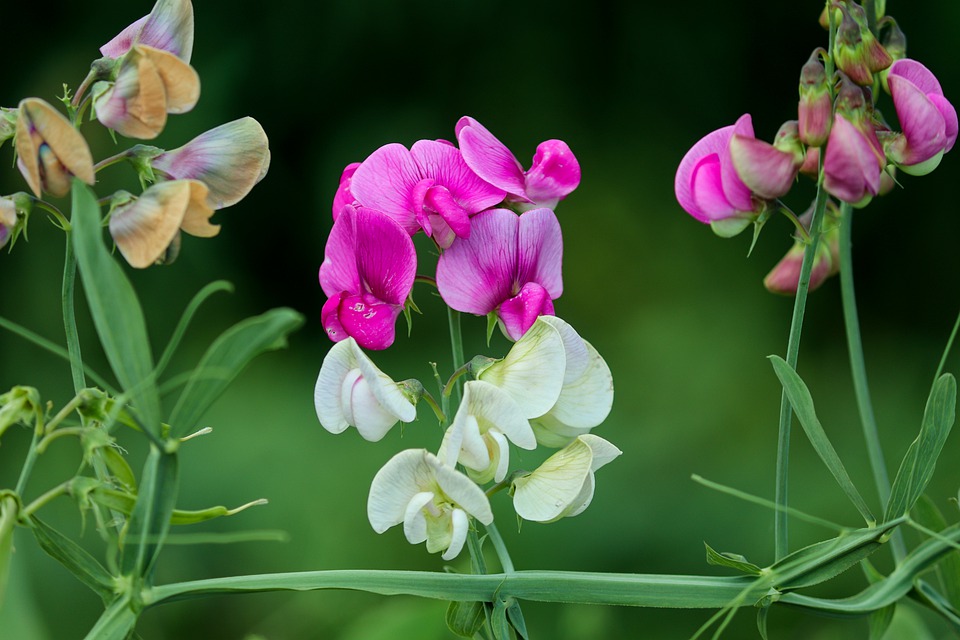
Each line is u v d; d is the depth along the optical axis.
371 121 2.62
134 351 0.97
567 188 1.03
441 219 1.02
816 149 1.05
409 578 1.00
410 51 2.62
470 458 1.00
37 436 0.99
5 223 1.00
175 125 2.49
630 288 2.53
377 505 1.00
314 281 2.63
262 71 2.59
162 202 1.00
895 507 1.02
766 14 2.63
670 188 2.60
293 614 1.43
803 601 1.02
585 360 1.02
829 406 2.31
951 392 1.01
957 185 2.59
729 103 2.65
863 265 2.63
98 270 0.97
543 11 2.62
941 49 2.52
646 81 2.64
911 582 1.03
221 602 1.69
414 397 1.01
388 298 1.02
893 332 2.57
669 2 2.63
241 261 2.60
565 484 1.01
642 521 1.95
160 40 1.02
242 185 1.02
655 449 2.12
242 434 2.03
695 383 2.32
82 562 0.99
